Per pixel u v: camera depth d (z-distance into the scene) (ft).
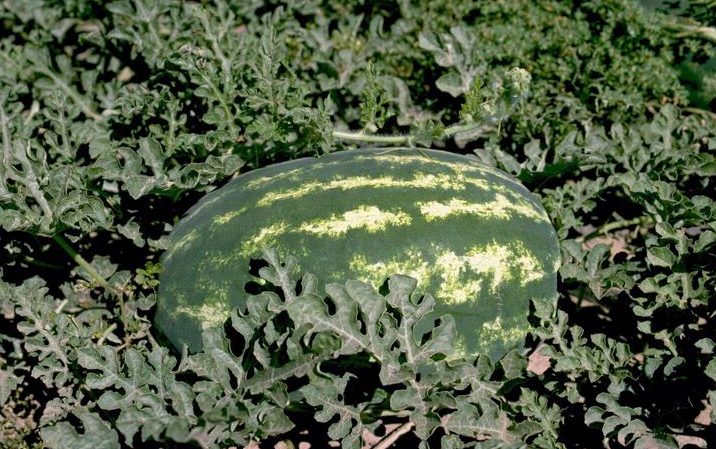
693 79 5.00
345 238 3.77
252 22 4.92
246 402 3.69
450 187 3.88
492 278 3.80
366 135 4.35
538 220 3.98
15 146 3.92
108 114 4.67
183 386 3.68
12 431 4.10
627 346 3.94
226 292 3.83
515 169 4.40
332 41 4.93
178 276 3.91
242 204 3.92
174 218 4.27
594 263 4.06
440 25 5.08
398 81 4.64
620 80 4.85
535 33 4.98
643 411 3.82
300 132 4.27
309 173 3.94
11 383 4.08
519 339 3.88
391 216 3.79
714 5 4.94
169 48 4.65
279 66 4.53
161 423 3.54
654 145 4.48
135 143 4.38
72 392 3.99
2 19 5.25
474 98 4.31
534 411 3.85
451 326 3.72
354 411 3.78
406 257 3.75
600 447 4.02
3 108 4.26
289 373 3.66
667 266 4.04
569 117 4.76
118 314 4.15
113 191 4.36
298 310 3.62
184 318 3.89
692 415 3.85
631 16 4.99
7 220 3.85
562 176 4.70
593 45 4.95
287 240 3.80
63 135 4.35
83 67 5.09
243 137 4.38
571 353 3.91
